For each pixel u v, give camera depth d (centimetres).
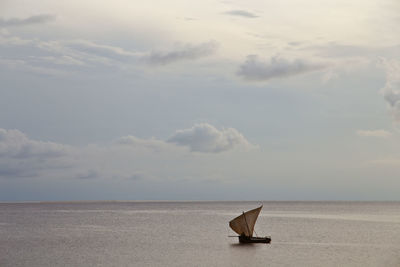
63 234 10625
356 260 6562
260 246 8094
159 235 10306
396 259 6662
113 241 9081
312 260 6575
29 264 6362
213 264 6303
